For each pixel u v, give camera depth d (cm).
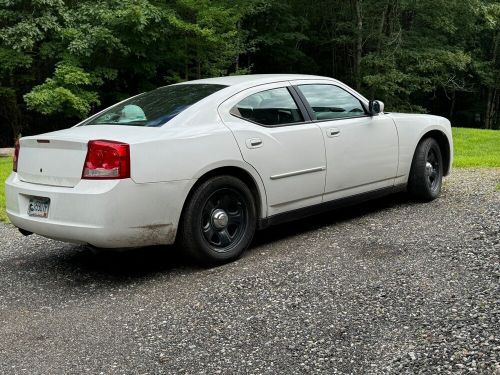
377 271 398
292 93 506
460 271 382
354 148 530
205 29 1590
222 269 434
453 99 3144
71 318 362
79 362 302
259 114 476
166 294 391
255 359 290
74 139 405
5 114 1844
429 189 600
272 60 2655
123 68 1788
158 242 412
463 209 552
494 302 326
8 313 377
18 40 1508
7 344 330
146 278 429
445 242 447
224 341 312
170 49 1781
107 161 389
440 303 335
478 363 264
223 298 374
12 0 1483
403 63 2270
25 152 447
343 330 313
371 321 321
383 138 558
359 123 538
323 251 456
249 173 455
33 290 420
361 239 480
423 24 2377
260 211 468
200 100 456
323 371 273
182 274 431
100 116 489
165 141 408
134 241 400
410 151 587
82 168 397
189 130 428
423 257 418
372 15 2377
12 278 450
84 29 1551
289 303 356
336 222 546
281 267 425
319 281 389
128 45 1655
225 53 1748
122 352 309
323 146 504
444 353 277
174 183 408
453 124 3372
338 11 2559
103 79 1781
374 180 555
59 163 412
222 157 434
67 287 422
